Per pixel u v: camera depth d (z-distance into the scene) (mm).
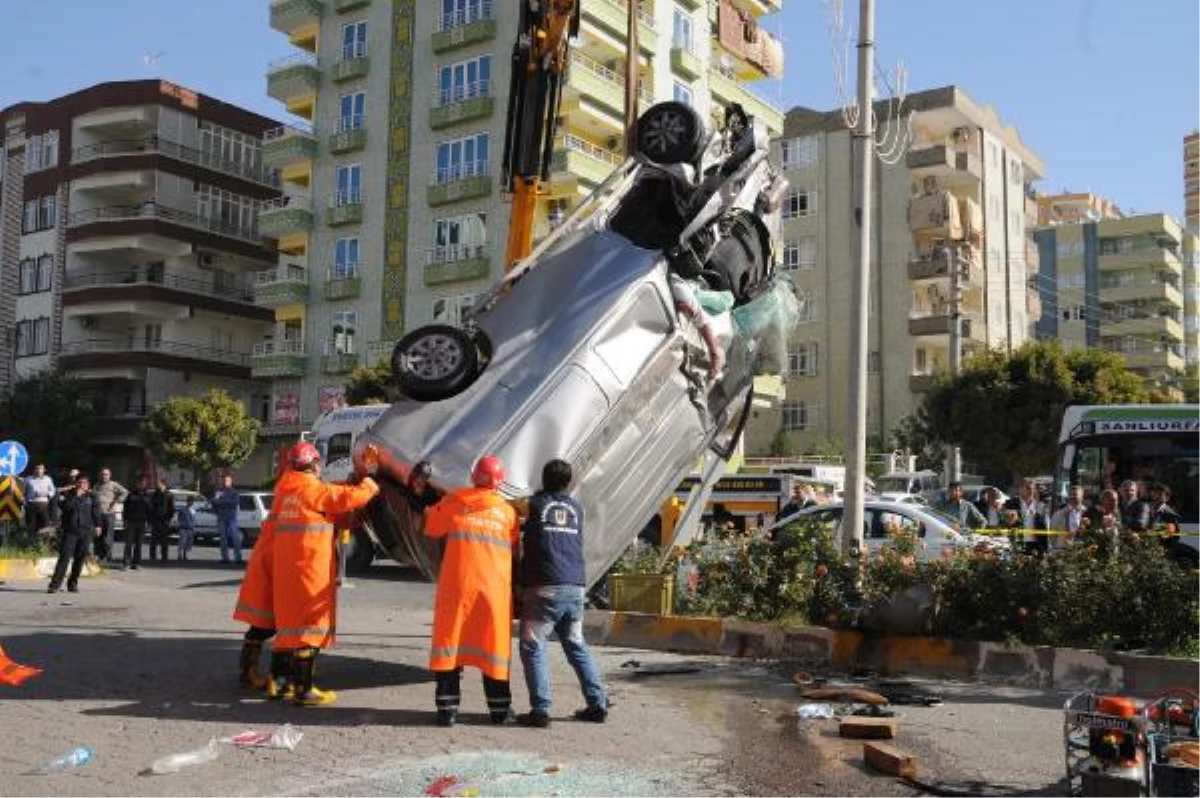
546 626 7008
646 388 8234
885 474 38156
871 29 12984
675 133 8992
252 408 54719
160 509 23672
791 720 7297
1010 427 38625
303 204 47531
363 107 44875
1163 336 86188
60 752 6086
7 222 56875
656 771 5895
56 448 49281
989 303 56781
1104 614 9273
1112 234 86125
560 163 37219
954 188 57250
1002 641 9414
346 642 10641
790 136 56719
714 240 9016
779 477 25250
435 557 7961
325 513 7512
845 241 54469
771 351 10320
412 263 42750
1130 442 17078
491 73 41281
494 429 7625
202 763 5891
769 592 10781
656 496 9031
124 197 54469
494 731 6770
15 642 10047
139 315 52781
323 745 6340
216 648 10023
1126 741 5062
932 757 6352
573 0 10625
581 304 8242
